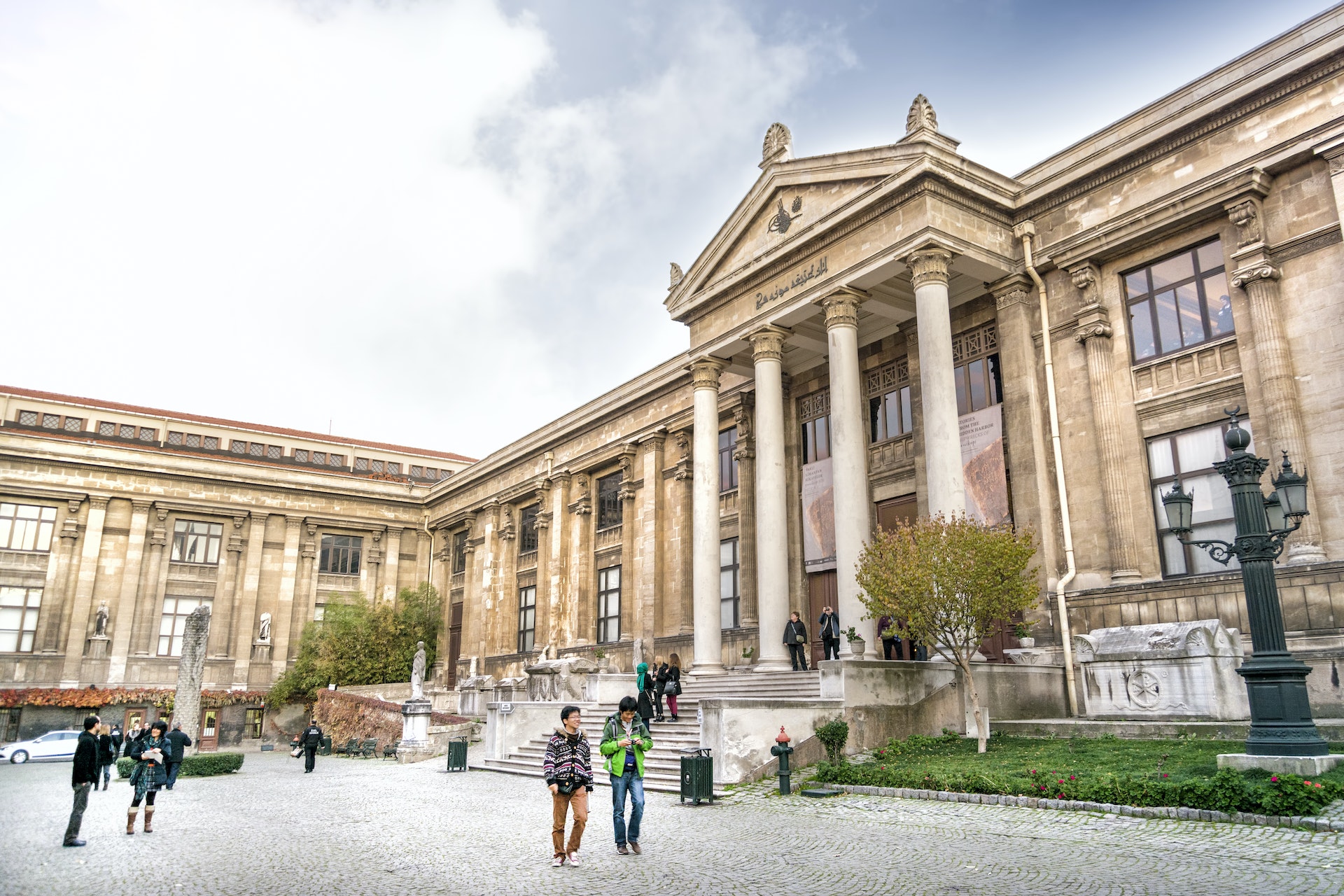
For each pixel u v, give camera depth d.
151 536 49.97
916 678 20.19
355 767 29.66
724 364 29.64
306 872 10.98
